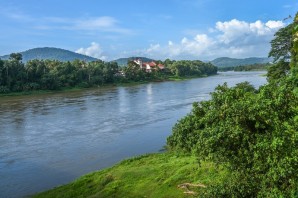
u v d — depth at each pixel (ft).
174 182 60.70
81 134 129.29
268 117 32.53
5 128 143.95
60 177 82.89
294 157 27.73
